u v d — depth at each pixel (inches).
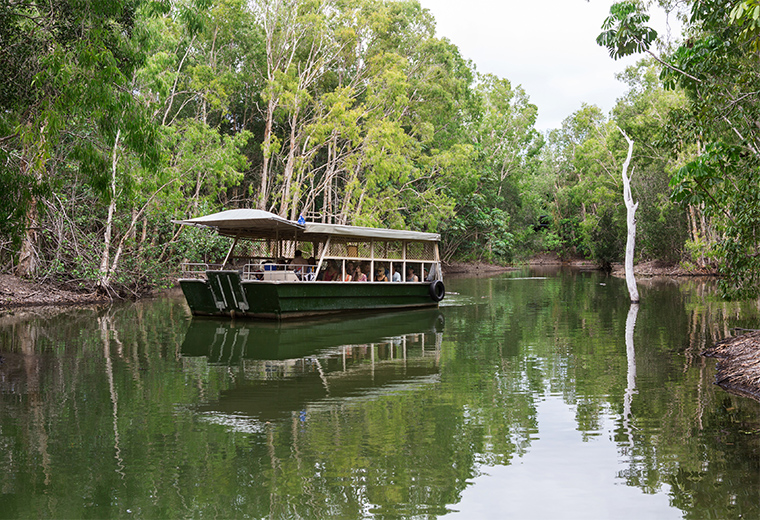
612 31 422.9
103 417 283.4
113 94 438.0
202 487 203.0
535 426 268.1
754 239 424.5
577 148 2281.0
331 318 695.1
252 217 634.2
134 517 181.0
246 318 674.8
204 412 291.9
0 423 273.9
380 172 1316.4
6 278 838.5
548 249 2928.2
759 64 426.0
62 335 546.6
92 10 437.1
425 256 854.5
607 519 177.3
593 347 475.2
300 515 181.8
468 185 1872.5
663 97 1481.3
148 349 474.3
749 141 439.8
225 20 1267.2
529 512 182.5
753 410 287.6
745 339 436.8
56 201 841.5
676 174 439.2
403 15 1525.6
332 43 1384.1
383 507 186.7
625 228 1891.0
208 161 1016.9
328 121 1278.3
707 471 212.7
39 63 453.4
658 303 833.5
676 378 357.4
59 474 214.1
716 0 416.8
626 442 244.4
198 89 1222.3
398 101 1358.3
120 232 950.4
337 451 237.5
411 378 367.6
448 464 222.4
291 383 353.7
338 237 748.0
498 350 469.4
